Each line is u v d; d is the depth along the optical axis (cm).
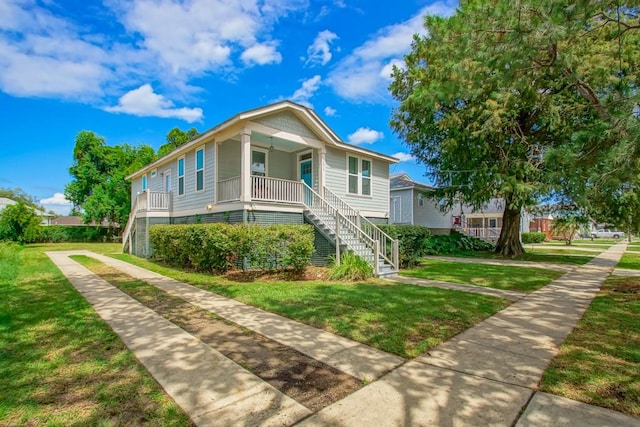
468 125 1340
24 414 240
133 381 294
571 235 2812
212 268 967
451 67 744
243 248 848
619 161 473
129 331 434
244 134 1030
